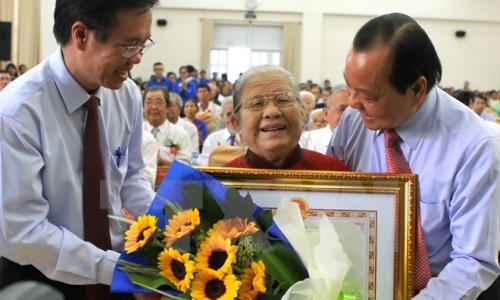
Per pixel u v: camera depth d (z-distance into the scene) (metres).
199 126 5.96
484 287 1.11
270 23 12.87
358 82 1.12
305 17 12.77
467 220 1.13
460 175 1.15
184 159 3.95
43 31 7.27
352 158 1.44
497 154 1.14
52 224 1.34
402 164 1.25
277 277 0.98
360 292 1.10
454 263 1.12
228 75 13.09
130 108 1.59
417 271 1.13
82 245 1.31
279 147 1.27
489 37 12.98
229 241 0.96
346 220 1.12
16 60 10.09
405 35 1.09
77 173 1.41
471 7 12.85
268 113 1.26
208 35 12.82
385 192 1.12
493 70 13.08
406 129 1.24
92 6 1.24
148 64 12.92
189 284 0.94
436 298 1.07
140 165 1.66
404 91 1.11
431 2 12.84
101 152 1.43
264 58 13.05
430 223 1.20
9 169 1.26
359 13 12.76
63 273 1.31
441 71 1.16
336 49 12.93
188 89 10.89
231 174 1.15
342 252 1.00
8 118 1.27
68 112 1.39
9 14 9.99
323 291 0.95
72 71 1.36
